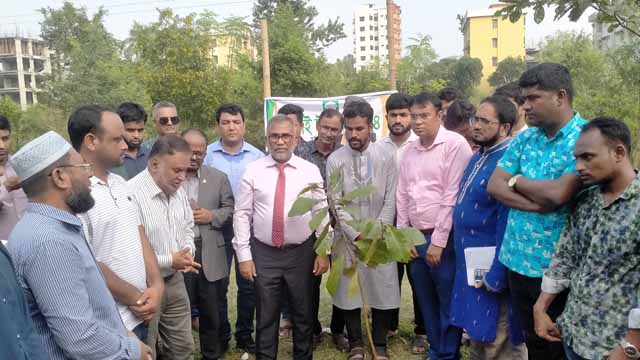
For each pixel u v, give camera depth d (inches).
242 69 800.3
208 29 773.9
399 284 176.7
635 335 85.7
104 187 112.0
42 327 85.0
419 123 155.0
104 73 960.3
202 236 161.8
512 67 1818.4
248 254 156.4
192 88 691.4
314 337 190.5
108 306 93.0
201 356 171.6
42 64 2476.6
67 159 88.5
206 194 165.8
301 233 153.7
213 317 164.4
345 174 165.5
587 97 681.6
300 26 796.6
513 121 133.3
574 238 102.3
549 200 105.1
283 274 156.0
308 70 756.6
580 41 983.6
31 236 84.1
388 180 167.8
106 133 110.5
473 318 132.2
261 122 760.3
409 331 199.5
